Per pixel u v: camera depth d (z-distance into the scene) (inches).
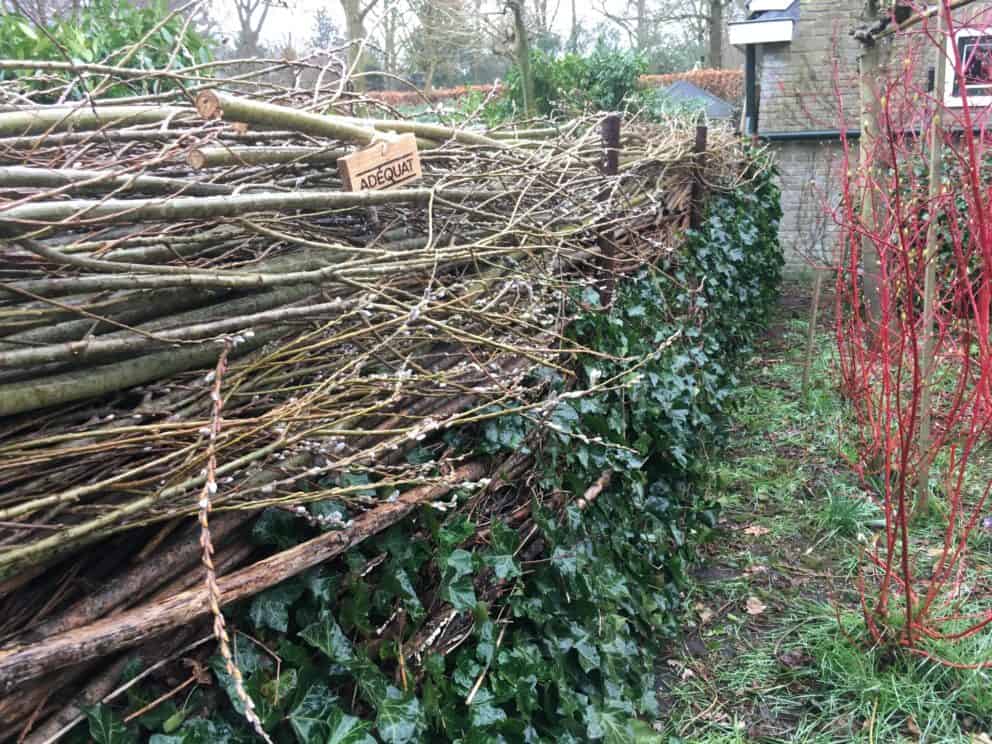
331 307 59.2
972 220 117.8
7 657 39.4
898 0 147.9
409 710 58.5
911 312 106.2
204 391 54.9
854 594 124.2
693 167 190.4
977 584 124.6
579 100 393.1
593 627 90.7
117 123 57.5
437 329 75.4
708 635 116.9
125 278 47.8
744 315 242.2
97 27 130.6
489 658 71.1
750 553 139.3
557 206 103.0
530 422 83.9
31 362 44.2
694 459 140.8
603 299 118.6
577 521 91.0
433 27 386.6
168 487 48.7
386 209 77.2
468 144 86.2
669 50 1149.1
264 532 55.4
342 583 58.9
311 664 55.3
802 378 221.9
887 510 105.0
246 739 50.6
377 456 64.6
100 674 46.7
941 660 99.2
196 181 59.6
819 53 387.5
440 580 72.6
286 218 64.0
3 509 45.7
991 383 114.2
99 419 50.3
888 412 111.4
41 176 43.6
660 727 97.7
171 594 50.1
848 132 385.1
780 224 402.0
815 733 96.0
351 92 82.2
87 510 48.0
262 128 67.7
